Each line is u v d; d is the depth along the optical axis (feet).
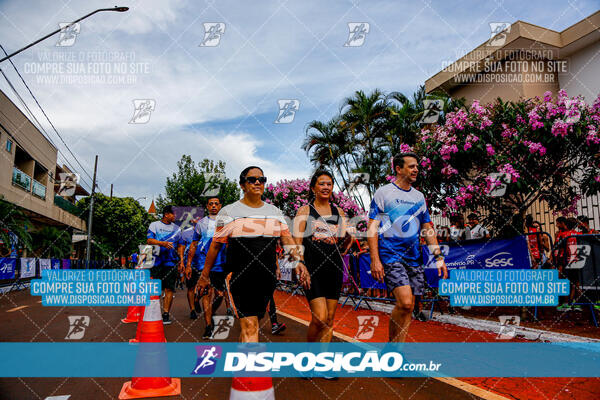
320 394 9.96
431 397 9.75
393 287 12.01
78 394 9.88
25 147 69.41
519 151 23.08
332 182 12.17
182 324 20.31
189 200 65.72
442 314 21.88
